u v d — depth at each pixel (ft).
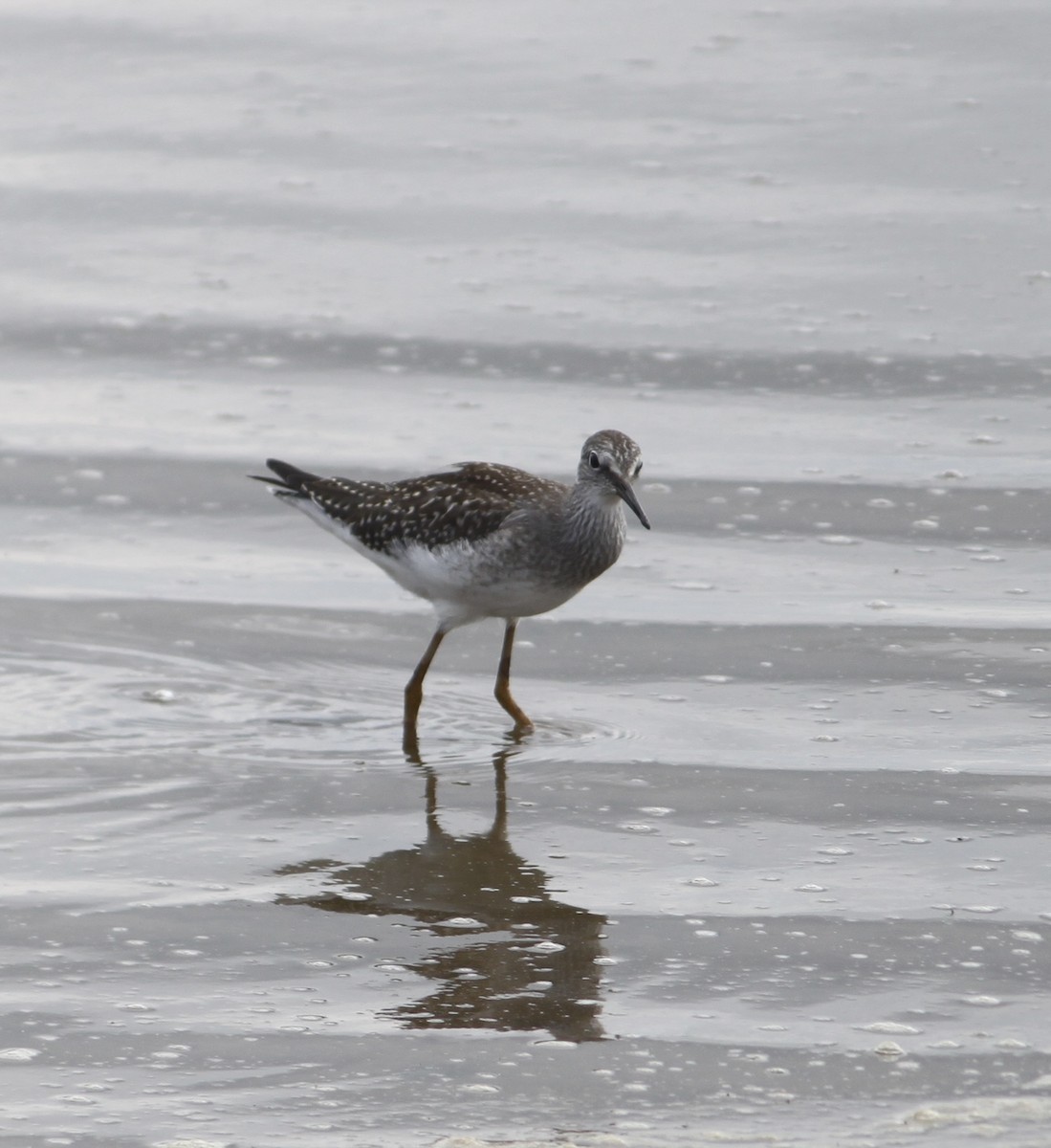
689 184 69.82
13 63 81.97
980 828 32.89
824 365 57.41
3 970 27.84
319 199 70.03
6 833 32.94
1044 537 47.01
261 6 88.22
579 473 39.17
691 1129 23.50
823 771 35.58
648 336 59.72
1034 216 66.03
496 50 82.23
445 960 28.37
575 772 36.04
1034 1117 23.70
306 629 43.80
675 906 30.17
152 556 47.78
